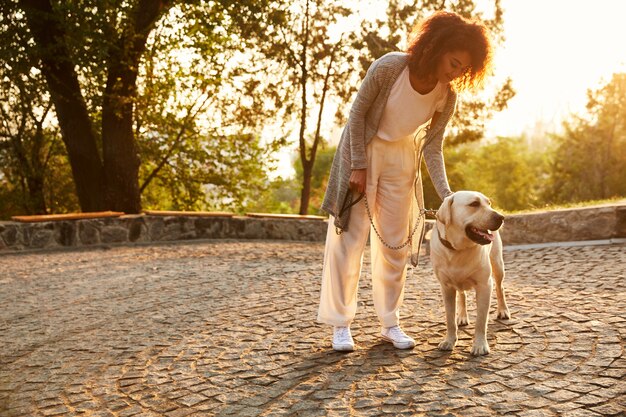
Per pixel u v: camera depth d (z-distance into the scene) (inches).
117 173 591.8
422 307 221.5
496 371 149.0
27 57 545.0
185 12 589.0
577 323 183.2
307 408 136.8
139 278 325.1
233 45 713.6
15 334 225.5
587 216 330.0
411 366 157.5
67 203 847.1
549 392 133.7
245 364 172.1
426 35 151.6
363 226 172.9
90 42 533.6
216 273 327.3
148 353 190.9
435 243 164.2
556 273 263.7
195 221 501.4
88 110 601.9
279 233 504.4
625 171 1973.4
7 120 721.0
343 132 174.1
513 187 2795.3
